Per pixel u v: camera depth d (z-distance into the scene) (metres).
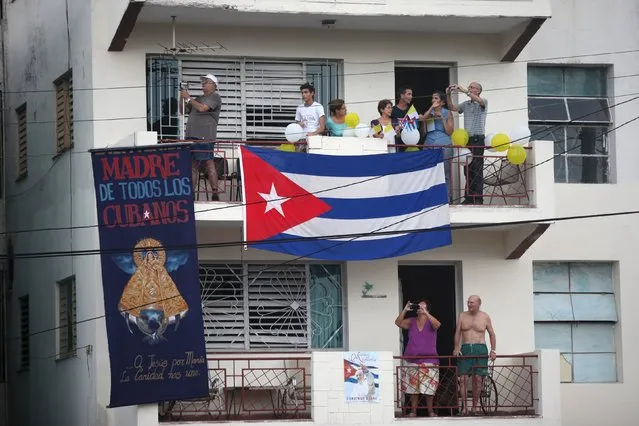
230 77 25.20
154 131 24.58
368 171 23.80
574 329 26.12
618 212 26.23
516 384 24.84
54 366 27.59
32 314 29.25
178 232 22.95
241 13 24.23
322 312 25.00
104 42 24.70
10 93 30.94
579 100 26.70
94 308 24.89
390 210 23.78
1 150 31.25
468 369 23.70
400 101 24.69
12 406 30.97
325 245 23.53
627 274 26.14
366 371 23.17
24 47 29.92
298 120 24.38
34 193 29.19
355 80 25.48
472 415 23.66
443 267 25.73
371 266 25.08
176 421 22.91
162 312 22.84
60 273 27.20
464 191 24.91
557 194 26.05
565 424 25.61
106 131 24.55
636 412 25.86
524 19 24.98
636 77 26.70
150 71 24.95
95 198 24.33
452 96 25.84
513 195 24.44
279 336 24.78
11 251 30.84
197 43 24.92
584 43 26.53
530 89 26.55
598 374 26.08
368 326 24.94
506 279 25.52
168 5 23.67
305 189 23.53
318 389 23.02
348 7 24.28
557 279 26.14
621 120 26.58
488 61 25.98
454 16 24.61
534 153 24.44
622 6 26.80
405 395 24.30
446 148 24.69
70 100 27.02
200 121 23.77
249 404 24.33
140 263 22.89
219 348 24.53
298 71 25.42
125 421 23.53
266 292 24.84
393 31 25.64
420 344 23.75
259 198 23.31
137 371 22.70
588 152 26.62
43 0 28.44
